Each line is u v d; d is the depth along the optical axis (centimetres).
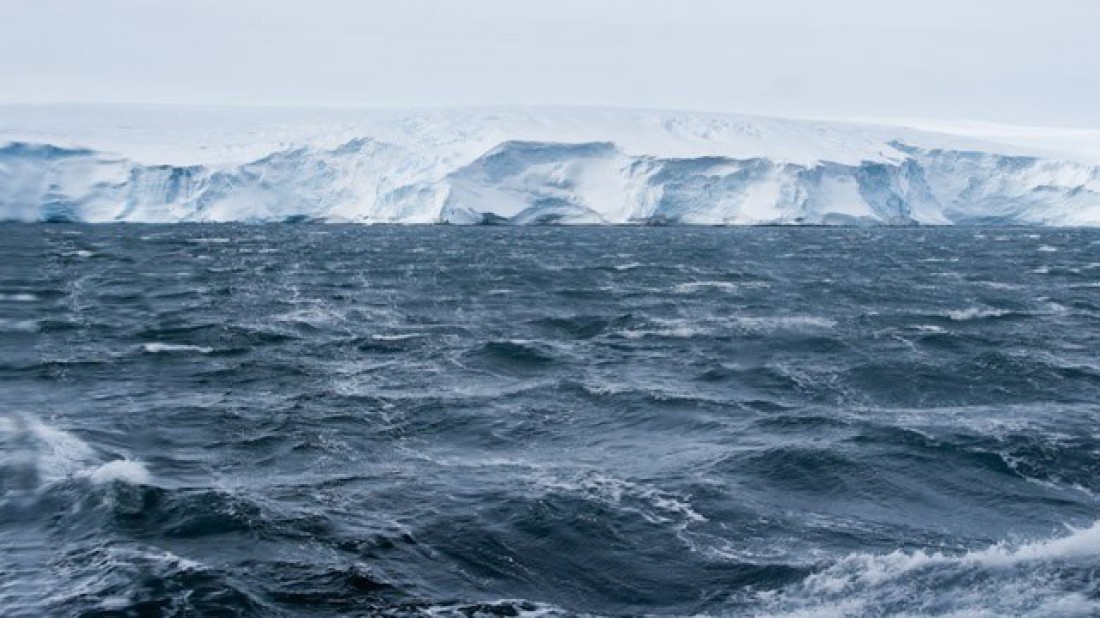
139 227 12412
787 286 5741
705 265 7225
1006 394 2831
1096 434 2342
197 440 2298
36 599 1405
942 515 1838
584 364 3262
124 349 3472
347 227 13138
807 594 1459
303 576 1511
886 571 1514
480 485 1977
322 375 3053
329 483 1978
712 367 3203
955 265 7575
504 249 8869
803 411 2600
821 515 1828
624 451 2252
